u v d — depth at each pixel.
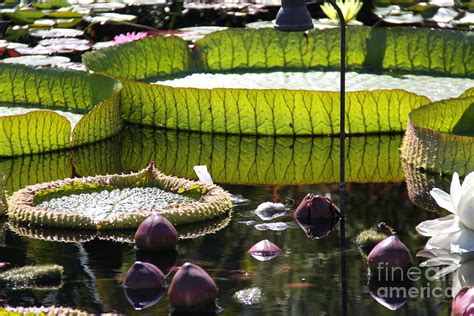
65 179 7.21
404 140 8.20
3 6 12.71
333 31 10.65
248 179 7.86
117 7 12.72
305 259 6.09
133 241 6.39
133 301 5.45
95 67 9.80
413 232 6.58
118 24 12.50
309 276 5.82
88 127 8.53
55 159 8.25
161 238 6.20
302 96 8.62
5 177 7.80
